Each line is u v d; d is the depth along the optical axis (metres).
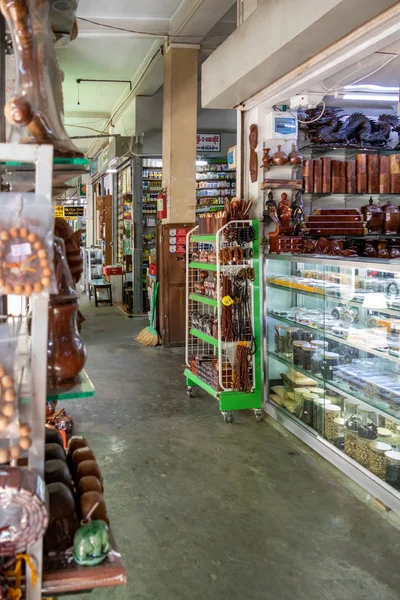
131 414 4.57
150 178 9.79
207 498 3.12
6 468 1.12
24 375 1.15
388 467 3.04
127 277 10.41
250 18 3.63
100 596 2.27
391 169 5.19
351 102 5.21
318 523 2.85
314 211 5.00
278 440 4.01
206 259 4.71
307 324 4.00
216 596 2.27
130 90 9.51
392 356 3.06
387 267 2.95
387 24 2.80
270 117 4.41
